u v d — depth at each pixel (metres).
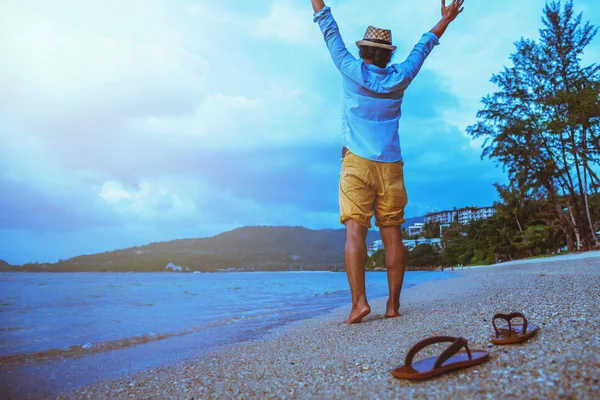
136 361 4.88
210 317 9.61
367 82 5.32
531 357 2.59
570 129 29.52
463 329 3.87
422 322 4.72
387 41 5.49
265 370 3.56
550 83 30.22
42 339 6.69
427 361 2.82
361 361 3.29
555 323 3.42
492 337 3.26
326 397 2.54
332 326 6.02
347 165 5.48
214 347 5.48
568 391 2.01
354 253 5.52
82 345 6.08
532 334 3.13
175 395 3.18
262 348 4.87
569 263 21.09
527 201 59.19
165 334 7.05
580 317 3.46
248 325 7.84
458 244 99.94
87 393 3.51
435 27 5.84
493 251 66.62
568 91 28.94
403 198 5.59
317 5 5.71
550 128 29.05
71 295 21.09
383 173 5.43
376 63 5.49
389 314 5.76
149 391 3.40
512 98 30.89
